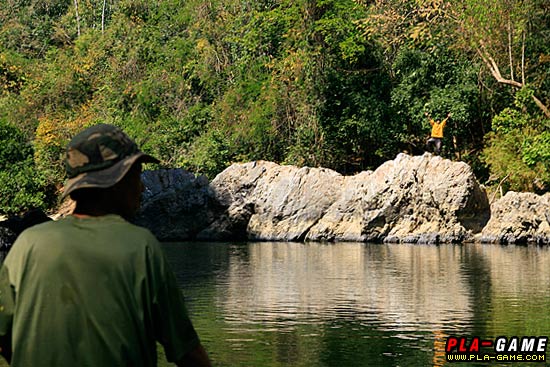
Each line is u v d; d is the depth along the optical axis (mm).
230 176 42875
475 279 23516
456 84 47281
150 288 4398
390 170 39906
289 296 20062
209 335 15000
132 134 58125
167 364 12344
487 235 38594
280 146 52875
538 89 45656
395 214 39562
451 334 15016
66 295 4328
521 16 45219
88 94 67438
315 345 14078
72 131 59938
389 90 49812
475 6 45250
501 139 44812
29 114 66562
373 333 15164
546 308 17906
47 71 72438
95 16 83125
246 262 29375
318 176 41875
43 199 51219
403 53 48219
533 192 42875
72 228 4445
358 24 50344
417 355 13289
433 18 46531
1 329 4430
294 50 53156
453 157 47875
